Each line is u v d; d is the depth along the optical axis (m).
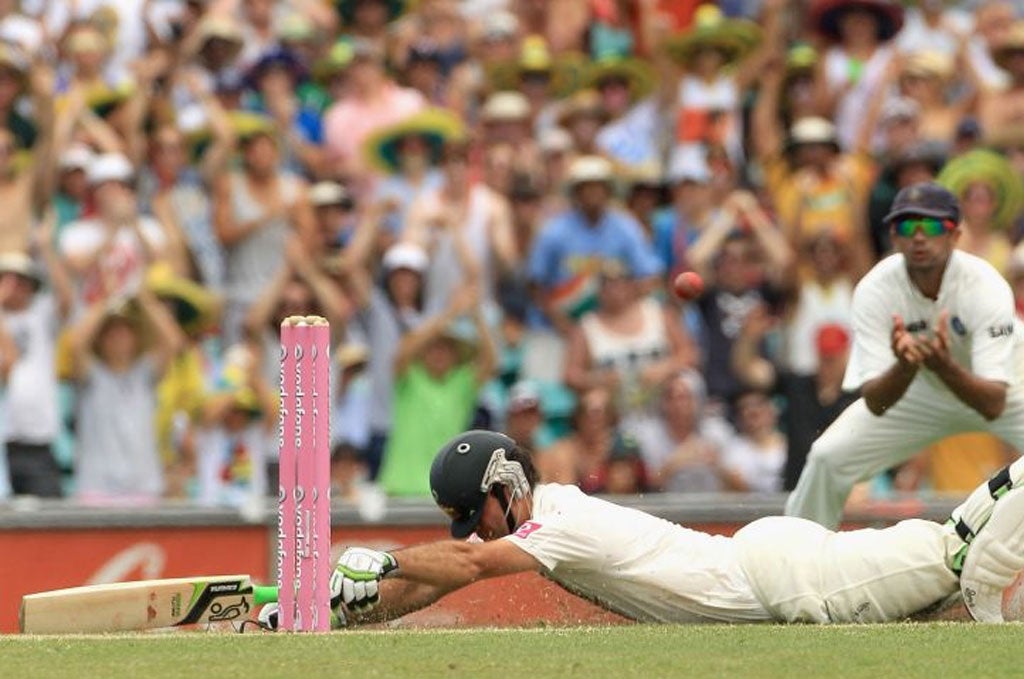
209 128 43.94
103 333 40.28
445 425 41.84
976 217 44.41
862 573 23.55
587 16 52.72
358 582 22.62
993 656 19.95
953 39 53.91
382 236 44.66
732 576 23.67
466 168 44.56
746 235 44.78
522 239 45.28
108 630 23.02
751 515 33.06
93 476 40.06
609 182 43.72
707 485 41.66
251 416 40.69
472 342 42.47
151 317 40.62
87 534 33.16
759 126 49.62
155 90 46.12
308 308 42.19
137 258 42.03
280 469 22.06
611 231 43.69
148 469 40.44
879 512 32.88
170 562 33.50
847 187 45.31
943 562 23.64
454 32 50.94
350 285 43.06
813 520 29.81
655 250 45.91
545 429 42.91
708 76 49.44
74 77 45.53
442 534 33.84
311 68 48.12
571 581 23.67
